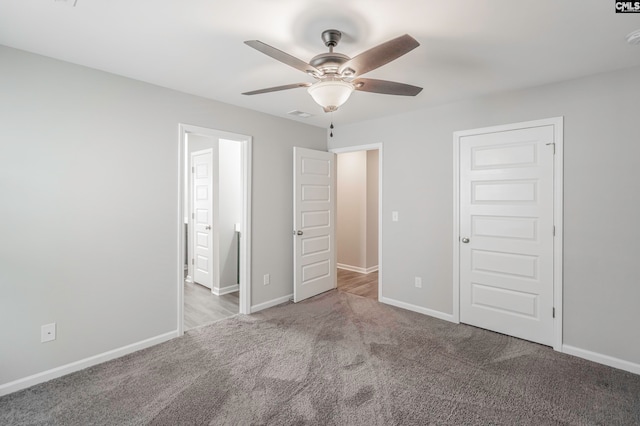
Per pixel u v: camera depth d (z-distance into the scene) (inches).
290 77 103.7
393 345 110.6
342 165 235.8
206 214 182.1
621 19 69.0
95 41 80.2
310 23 71.0
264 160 146.9
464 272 128.5
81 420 73.4
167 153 114.0
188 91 116.9
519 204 114.6
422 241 140.6
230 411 76.5
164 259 114.0
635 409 77.2
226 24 71.9
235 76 102.7
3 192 82.8
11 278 84.3
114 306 102.3
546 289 109.6
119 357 102.5
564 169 104.7
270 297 151.6
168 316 115.3
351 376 91.4
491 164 120.4
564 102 104.4
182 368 95.7
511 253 116.9
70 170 93.3
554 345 107.3
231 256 177.8
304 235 160.7
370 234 226.7
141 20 70.6
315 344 111.4
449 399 81.0
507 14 67.2
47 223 89.5
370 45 80.7
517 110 113.8
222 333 120.6
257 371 94.0
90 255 97.3
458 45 80.8
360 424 72.1
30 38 78.8
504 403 79.5
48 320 89.9
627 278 94.7
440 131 133.8
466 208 127.3
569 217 104.2
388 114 147.3
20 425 71.7
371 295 169.2
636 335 93.4
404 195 145.9
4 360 83.3
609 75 96.7
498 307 120.6
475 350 107.0
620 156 95.3
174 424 72.3
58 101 90.7
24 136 85.5
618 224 95.9
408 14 67.3
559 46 81.3
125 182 104.1
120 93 102.4
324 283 173.9
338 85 69.7
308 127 167.3
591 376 91.4
